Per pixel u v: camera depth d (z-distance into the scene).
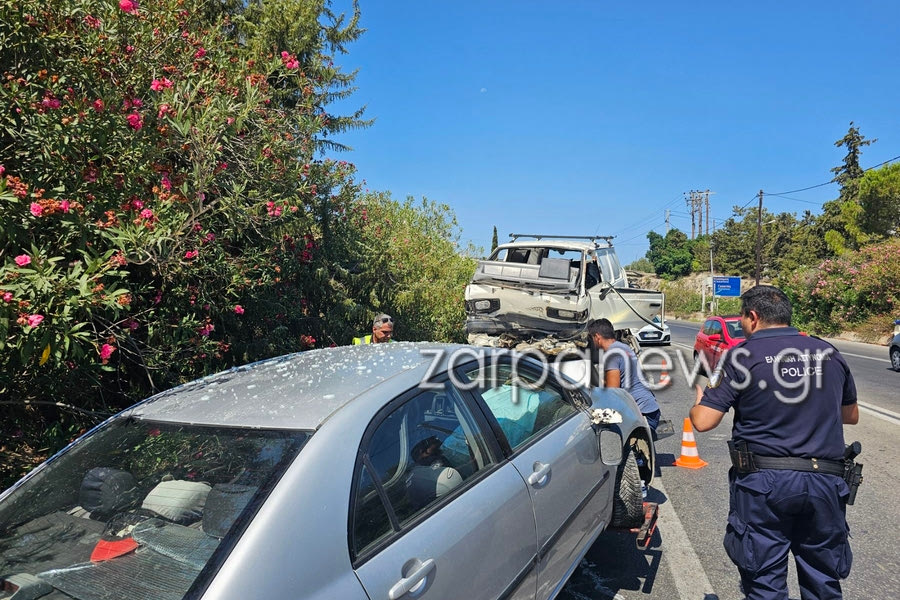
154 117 4.50
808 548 2.74
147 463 2.17
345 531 1.91
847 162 60.47
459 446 2.62
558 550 2.98
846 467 2.73
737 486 2.83
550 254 11.85
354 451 2.11
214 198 5.17
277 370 2.89
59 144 3.81
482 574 2.35
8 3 3.78
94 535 1.98
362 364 2.85
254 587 1.65
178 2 5.46
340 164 7.95
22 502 2.21
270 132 5.61
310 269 7.86
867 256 26.33
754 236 75.06
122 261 3.50
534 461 2.93
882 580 3.75
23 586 1.82
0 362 3.59
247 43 9.82
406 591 1.96
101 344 4.26
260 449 2.08
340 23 15.00
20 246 3.58
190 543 1.82
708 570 3.95
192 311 5.33
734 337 13.32
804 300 29.39
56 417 4.65
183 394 2.69
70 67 4.17
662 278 84.44
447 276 12.59
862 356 18.03
